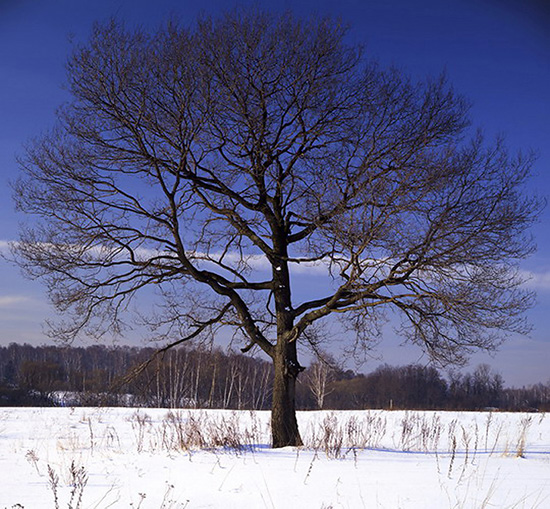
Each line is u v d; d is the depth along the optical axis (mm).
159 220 12547
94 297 12883
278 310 13258
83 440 14266
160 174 12180
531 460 10250
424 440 12703
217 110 12414
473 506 5992
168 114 12406
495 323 11438
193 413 20562
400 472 8062
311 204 12516
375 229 10797
